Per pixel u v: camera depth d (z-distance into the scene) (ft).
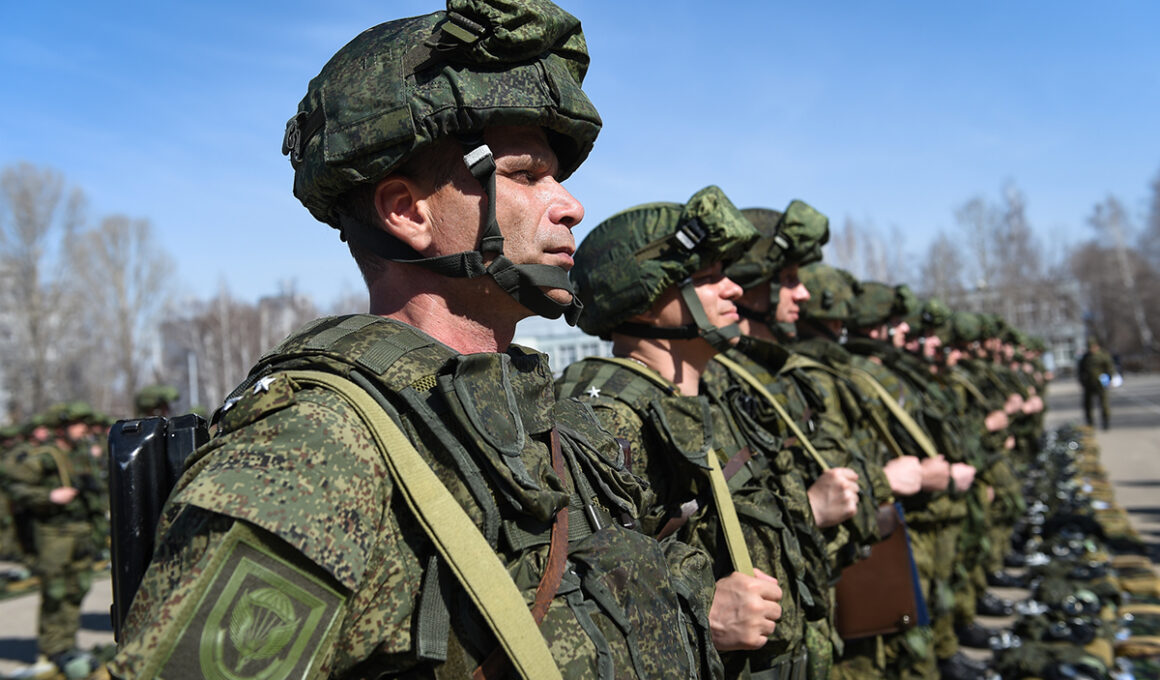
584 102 4.63
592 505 4.72
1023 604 19.80
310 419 3.47
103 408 151.43
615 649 4.18
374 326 4.25
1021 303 195.21
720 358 10.82
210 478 3.17
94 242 140.56
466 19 4.23
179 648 2.95
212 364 150.00
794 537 8.66
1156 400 102.42
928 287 204.33
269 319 154.92
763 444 8.96
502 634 3.60
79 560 23.32
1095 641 17.08
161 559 3.21
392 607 3.54
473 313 4.65
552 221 4.64
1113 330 202.69
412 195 4.47
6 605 32.89
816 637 9.57
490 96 4.24
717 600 7.43
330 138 4.32
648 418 8.00
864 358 18.19
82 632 27.66
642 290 8.80
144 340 144.87
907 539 11.69
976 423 25.80
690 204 8.76
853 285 20.08
